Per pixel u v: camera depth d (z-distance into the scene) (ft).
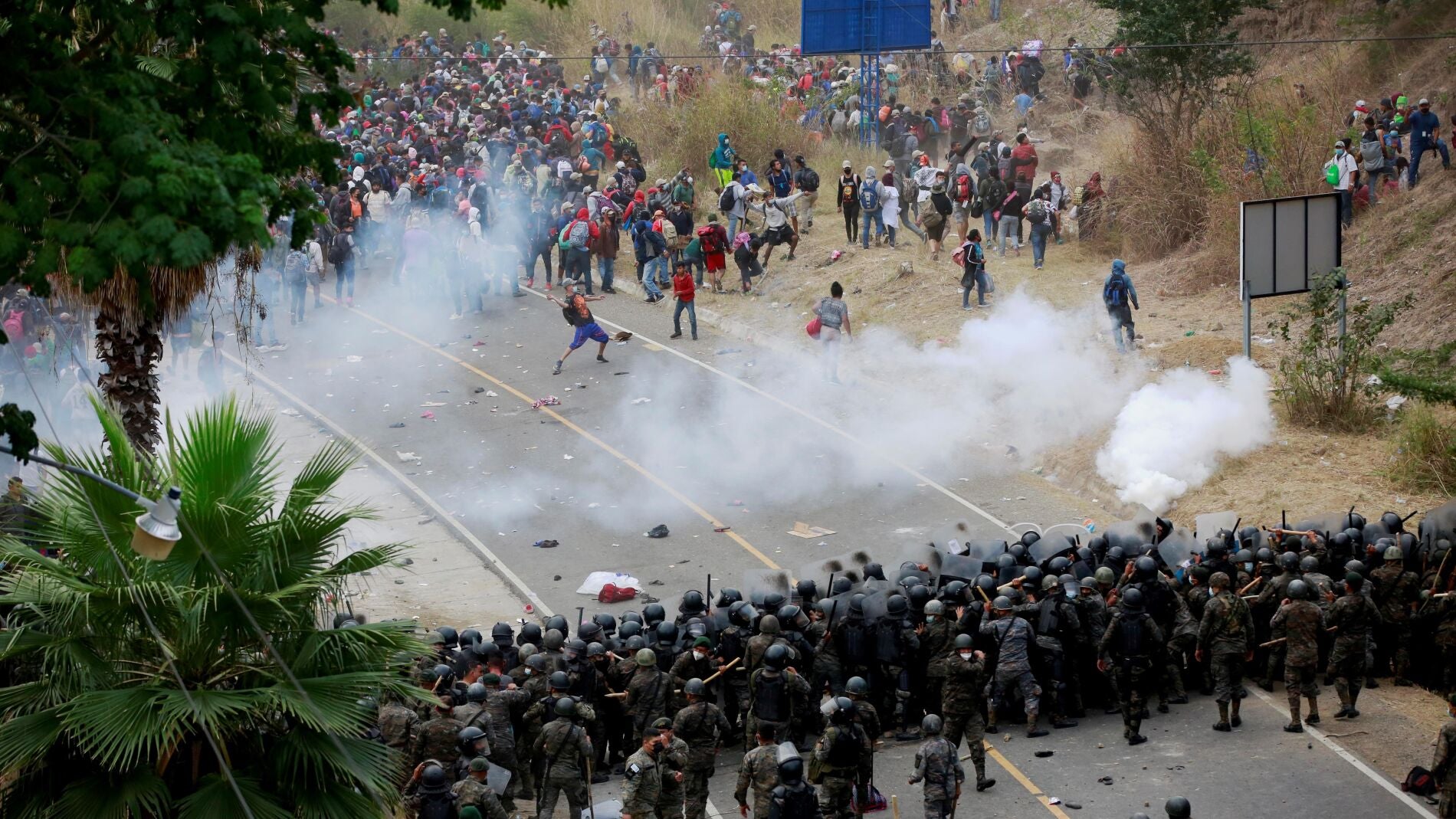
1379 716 88.63
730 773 85.20
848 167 194.59
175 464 58.65
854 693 76.69
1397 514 112.78
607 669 84.02
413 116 268.62
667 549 120.67
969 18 306.55
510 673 82.02
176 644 58.08
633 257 209.87
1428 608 92.58
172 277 79.46
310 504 60.95
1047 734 87.56
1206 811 76.69
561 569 117.08
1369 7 226.99
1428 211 165.99
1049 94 263.49
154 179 41.78
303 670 58.54
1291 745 84.74
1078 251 190.90
